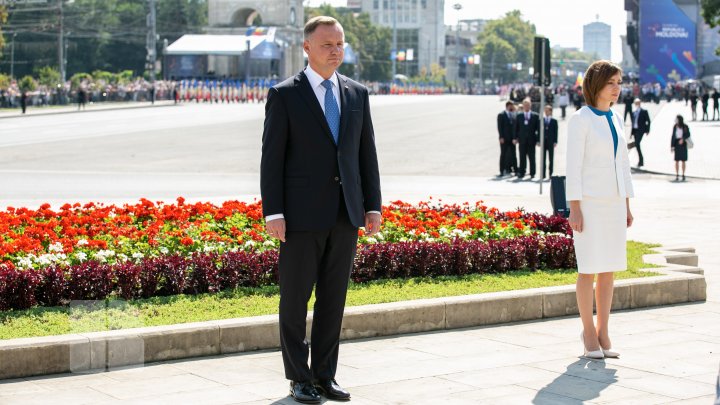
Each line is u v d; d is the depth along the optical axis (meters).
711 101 89.31
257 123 56.19
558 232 13.54
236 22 117.56
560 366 8.12
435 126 56.19
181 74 103.44
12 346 7.54
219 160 33.00
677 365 8.18
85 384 7.42
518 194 23.61
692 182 28.62
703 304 10.87
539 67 23.14
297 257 7.12
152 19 89.19
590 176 8.36
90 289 9.38
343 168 7.11
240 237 11.80
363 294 9.88
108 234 12.11
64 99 84.50
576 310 10.23
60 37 90.12
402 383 7.59
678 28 92.69
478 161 34.34
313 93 7.14
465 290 10.21
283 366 8.01
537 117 28.75
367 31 175.62
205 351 8.28
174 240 11.62
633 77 108.06
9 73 119.00
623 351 8.66
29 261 9.99
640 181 28.98
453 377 7.77
